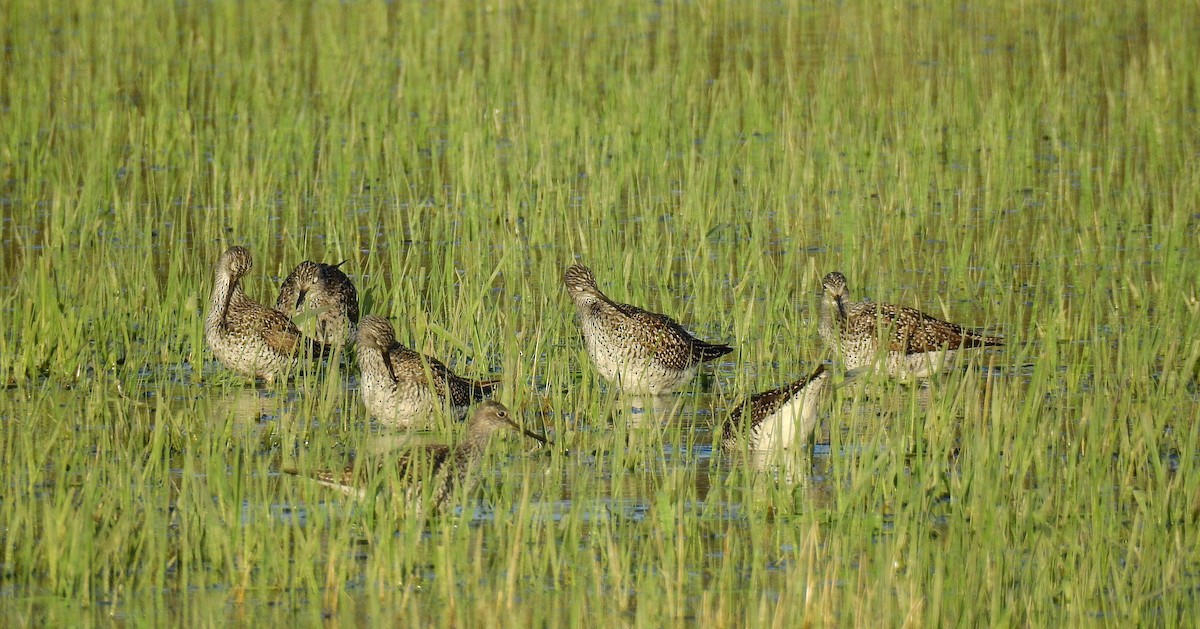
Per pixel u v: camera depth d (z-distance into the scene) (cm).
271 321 1644
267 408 1529
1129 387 1483
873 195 2412
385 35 3506
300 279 1762
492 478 1255
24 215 2244
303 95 2981
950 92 2894
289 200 2333
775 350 1686
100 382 1550
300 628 1017
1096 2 3791
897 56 3319
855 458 1322
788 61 3098
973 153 2602
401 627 1021
